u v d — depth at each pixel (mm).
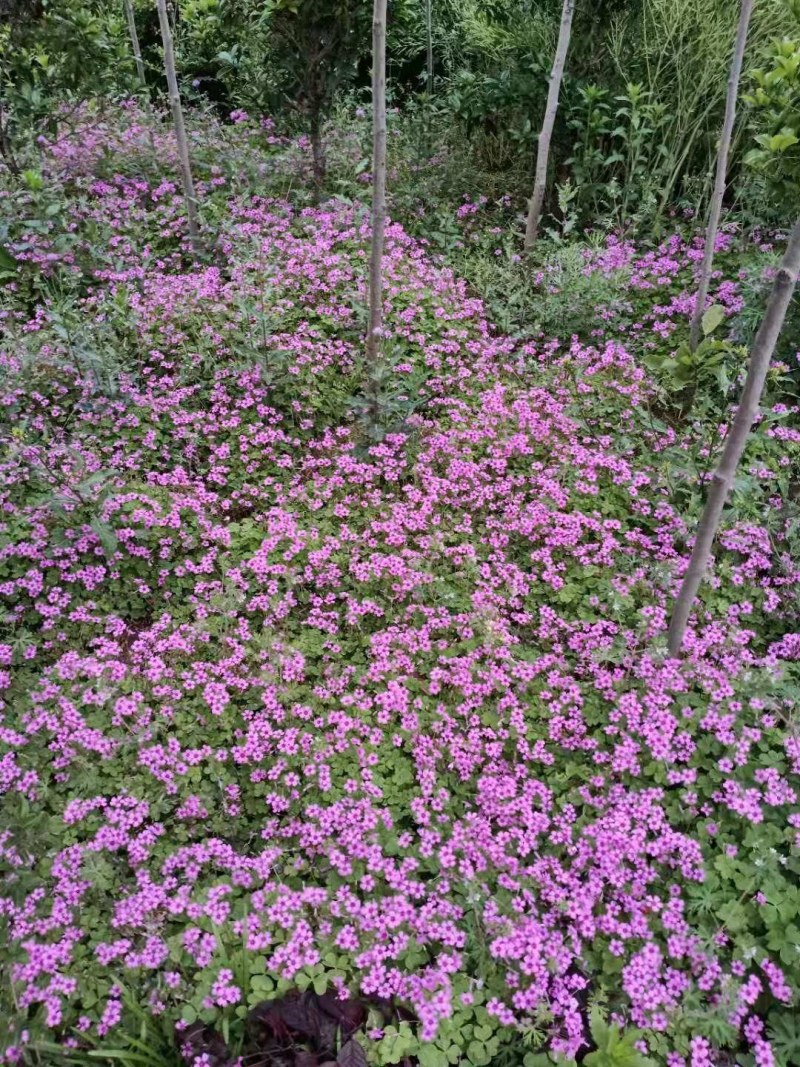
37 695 2217
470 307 3824
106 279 3881
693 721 2158
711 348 2598
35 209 3992
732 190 4660
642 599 2613
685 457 2977
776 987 1696
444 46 6172
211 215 4363
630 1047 1565
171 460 3100
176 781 2102
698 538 2152
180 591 2668
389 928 1823
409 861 1906
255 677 2324
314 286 3773
